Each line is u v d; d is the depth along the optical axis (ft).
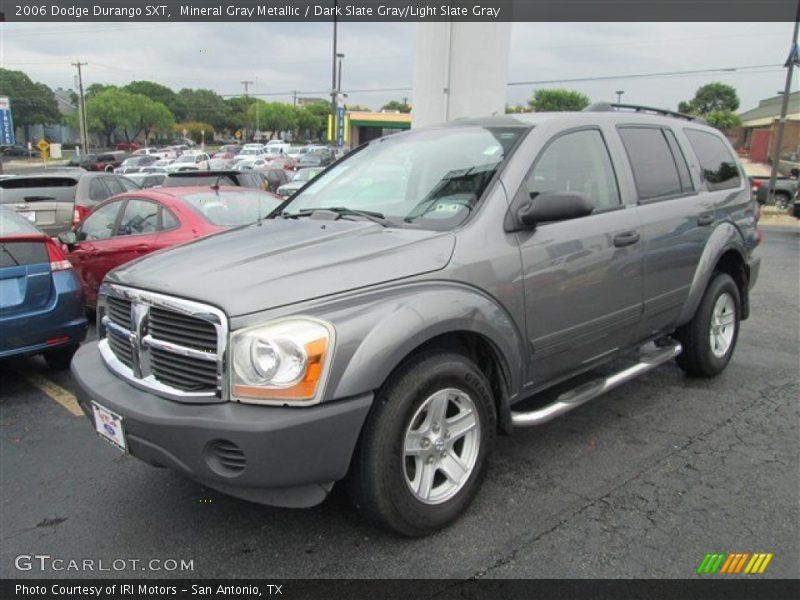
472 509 10.56
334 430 8.39
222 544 9.81
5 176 35.40
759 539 9.77
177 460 8.58
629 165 13.42
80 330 17.34
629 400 15.37
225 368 8.39
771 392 15.93
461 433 10.09
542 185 11.49
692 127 16.31
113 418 9.14
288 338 8.23
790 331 22.07
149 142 345.51
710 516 10.38
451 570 9.09
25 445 13.51
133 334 9.52
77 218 33.24
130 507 10.94
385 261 9.41
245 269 9.22
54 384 17.38
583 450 12.73
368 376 8.50
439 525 9.78
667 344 15.33
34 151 257.55
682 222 14.23
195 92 402.11
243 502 11.00
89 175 35.65
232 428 8.10
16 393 16.71
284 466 8.23
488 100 32.96
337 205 12.43
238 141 369.50
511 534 9.89
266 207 23.11
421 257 9.66
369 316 8.71
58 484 11.78
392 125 200.75
